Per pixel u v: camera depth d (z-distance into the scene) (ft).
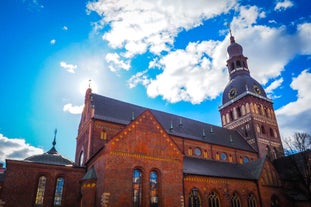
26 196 101.19
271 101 227.61
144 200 93.56
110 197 86.89
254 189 135.03
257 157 191.11
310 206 139.33
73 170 113.50
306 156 156.66
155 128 107.45
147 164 99.25
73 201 108.47
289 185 151.02
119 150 95.40
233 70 248.11
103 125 131.13
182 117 186.09
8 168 102.37
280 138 215.10
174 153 108.27
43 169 108.27
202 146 163.94
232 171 144.15
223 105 233.35
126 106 158.51
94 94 151.94
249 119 206.80
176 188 102.58
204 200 116.37
